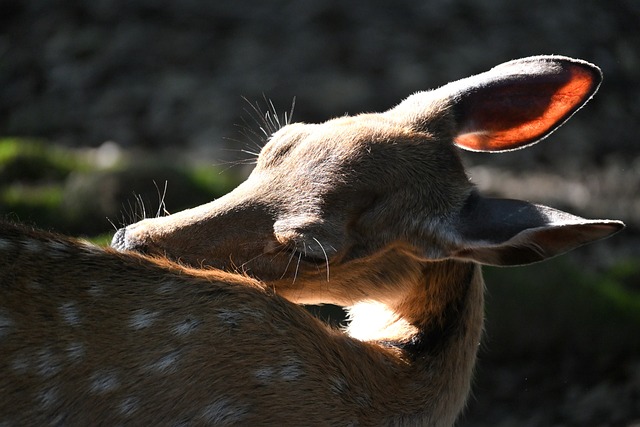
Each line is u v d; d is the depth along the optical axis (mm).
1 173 17812
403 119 8594
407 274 8430
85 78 25672
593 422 13367
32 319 6938
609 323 14594
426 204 8156
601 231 7262
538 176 22469
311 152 8273
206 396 7070
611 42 27703
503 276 14664
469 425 13508
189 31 26984
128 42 26641
